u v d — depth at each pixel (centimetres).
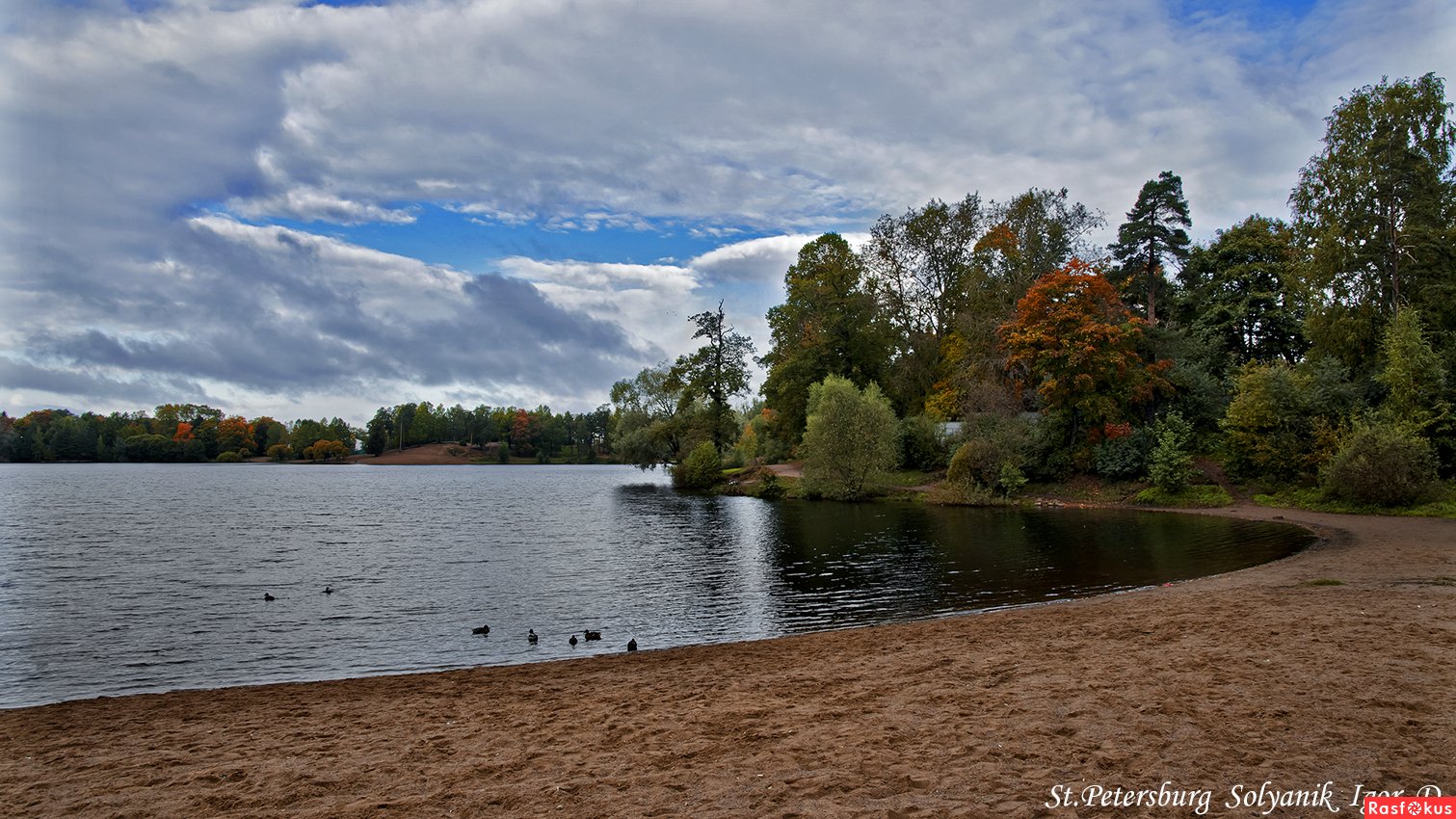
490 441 18362
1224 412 4412
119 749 875
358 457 17288
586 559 2592
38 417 16000
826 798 608
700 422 6756
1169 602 1445
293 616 1747
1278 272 5006
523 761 752
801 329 6512
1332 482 3341
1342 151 4031
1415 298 3881
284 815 644
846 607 1755
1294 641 1032
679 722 860
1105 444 4378
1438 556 1928
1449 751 629
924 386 6034
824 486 4831
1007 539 2803
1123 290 5447
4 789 740
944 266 6197
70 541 3225
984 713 806
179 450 15388
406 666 1340
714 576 2214
